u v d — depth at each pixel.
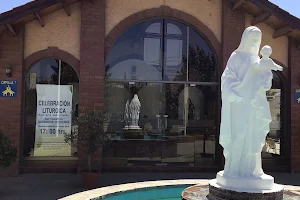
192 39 13.80
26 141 12.52
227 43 13.45
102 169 12.85
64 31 12.61
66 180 11.39
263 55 5.94
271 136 13.99
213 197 6.00
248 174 6.05
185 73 13.74
